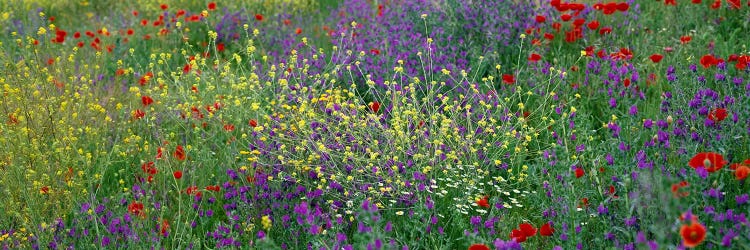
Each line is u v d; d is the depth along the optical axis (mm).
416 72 5387
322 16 8586
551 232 2943
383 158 3816
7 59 5477
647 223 2811
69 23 9453
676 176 3240
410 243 3162
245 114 4652
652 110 4496
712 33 5949
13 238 3436
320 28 7828
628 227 2844
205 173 4266
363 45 6207
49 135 4375
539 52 5883
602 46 5898
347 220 3602
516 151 4004
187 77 5625
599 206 3006
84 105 4980
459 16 6125
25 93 4633
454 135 4090
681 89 4203
